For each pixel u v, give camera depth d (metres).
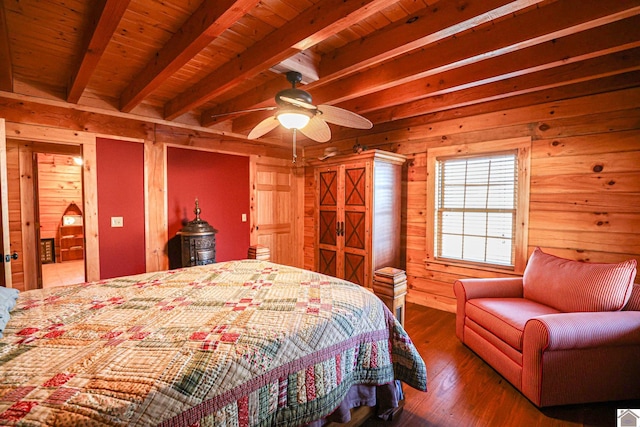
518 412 1.94
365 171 3.69
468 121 3.43
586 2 1.73
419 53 2.43
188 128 4.01
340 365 1.53
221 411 1.10
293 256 5.30
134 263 3.62
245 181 4.63
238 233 4.55
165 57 2.30
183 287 1.99
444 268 3.69
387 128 4.17
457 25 1.77
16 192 3.82
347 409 1.60
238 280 2.17
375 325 1.76
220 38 2.22
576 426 1.82
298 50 2.04
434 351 2.72
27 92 2.94
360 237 3.77
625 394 1.99
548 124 2.92
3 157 2.46
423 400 2.06
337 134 4.74
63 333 1.31
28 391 0.92
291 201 5.26
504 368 2.25
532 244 3.04
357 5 1.58
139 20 2.01
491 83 2.93
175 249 3.94
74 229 6.56
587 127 2.72
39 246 4.04
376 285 2.23
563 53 2.18
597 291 2.14
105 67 2.71
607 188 2.64
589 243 2.73
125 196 3.54
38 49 2.38
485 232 3.39
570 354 1.93
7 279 2.47
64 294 1.83
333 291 1.92
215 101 3.64
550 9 1.85
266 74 2.87
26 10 1.88
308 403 1.37
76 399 0.90
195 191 4.11
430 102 3.35
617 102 2.59
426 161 3.81
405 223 4.05
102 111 3.36
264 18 1.97
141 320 1.45
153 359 1.11
